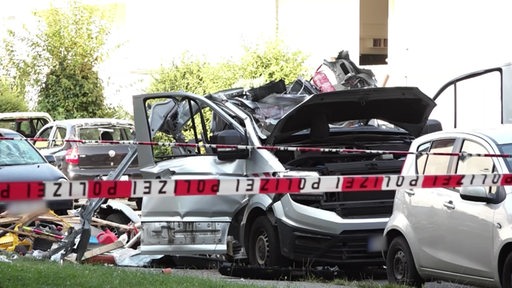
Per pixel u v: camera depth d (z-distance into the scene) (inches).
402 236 715.4
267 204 807.1
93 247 911.0
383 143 869.2
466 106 1428.4
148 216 852.0
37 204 644.7
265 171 797.9
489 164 649.6
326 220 767.1
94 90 2161.7
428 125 909.2
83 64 2164.1
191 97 887.7
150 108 936.3
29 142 1207.6
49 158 1258.0
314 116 820.6
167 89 1871.3
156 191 535.2
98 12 2198.6
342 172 794.8
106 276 625.9
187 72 1870.1
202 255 868.0
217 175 831.1
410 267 702.5
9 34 2183.8
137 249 909.2
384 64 1900.8
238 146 790.5
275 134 816.9
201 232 835.4
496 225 605.6
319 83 944.3
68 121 1581.0
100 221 963.3
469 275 636.7
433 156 708.7
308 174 778.8
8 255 794.8
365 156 847.7
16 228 857.5
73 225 884.6
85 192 520.1
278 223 797.2
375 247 765.9
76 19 2174.0
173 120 925.8
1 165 1139.3
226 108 857.5
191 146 842.8
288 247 789.2
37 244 860.6
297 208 784.3
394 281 727.7
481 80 1397.6
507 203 603.2
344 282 745.6
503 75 890.7
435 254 669.3
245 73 1689.2
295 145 839.7
